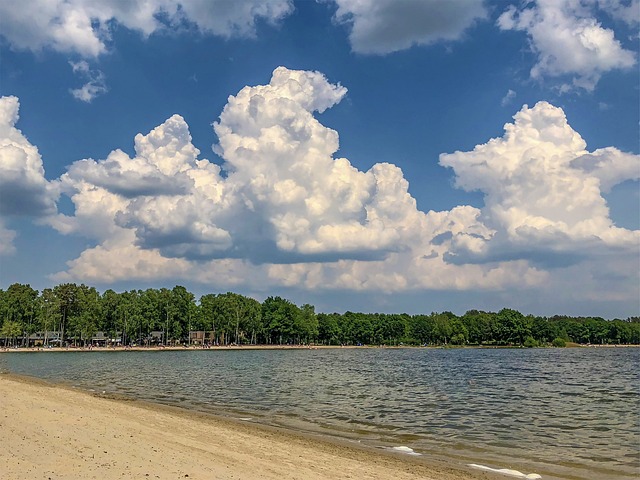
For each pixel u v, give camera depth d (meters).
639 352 194.25
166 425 26.36
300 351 195.25
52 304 180.00
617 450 24.67
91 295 186.50
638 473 20.38
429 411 37.22
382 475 18.34
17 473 14.71
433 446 25.19
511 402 43.22
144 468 16.20
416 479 18.25
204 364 102.94
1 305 174.62
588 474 20.16
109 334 193.50
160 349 188.88
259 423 31.06
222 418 32.72
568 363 115.19
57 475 14.77
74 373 74.12
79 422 24.14
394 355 161.25
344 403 41.41
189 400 42.69
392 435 27.97
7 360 113.19
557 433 28.95
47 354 149.50
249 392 49.56
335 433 28.23
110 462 16.66
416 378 69.50
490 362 118.38
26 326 177.38
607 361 125.38
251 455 19.94
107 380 62.41
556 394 50.16
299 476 16.95
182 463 17.28
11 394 34.56
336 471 18.30
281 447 22.44
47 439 19.50
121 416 28.34
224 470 16.80
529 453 23.91
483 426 31.08
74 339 185.25
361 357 144.75
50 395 37.22
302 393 48.91
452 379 68.31
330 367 94.75
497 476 19.50
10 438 19.25
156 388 52.88
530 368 95.88
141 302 196.25
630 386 59.25
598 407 40.28
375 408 38.56
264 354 163.62
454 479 18.73
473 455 23.33
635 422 32.88
